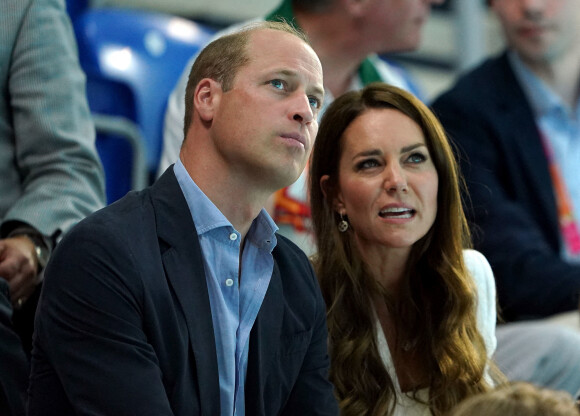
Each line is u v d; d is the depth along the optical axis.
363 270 9.50
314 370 7.80
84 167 9.70
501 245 13.54
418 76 20.41
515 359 11.50
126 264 6.75
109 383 6.58
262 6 18.89
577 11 14.92
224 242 7.24
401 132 9.30
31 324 8.82
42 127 9.56
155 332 6.78
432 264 9.52
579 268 13.45
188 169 7.35
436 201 9.45
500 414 5.27
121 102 14.77
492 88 14.77
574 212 14.72
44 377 6.90
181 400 6.81
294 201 12.23
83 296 6.68
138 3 17.75
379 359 9.19
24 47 9.75
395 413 9.15
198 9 18.48
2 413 7.94
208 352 6.94
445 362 9.20
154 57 15.34
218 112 7.21
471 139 14.36
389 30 12.99
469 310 9.43
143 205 7.17
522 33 14.91
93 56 14.78
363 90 9.61
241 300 7.32
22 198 9.37
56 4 10.12
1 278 8.34
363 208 9.27
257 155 7.05
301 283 7.73
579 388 11.29
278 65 7.19
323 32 12.97
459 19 19.42
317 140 9.67
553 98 14.91
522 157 14.37
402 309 9.58
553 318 13.27
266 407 7.34
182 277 6.97
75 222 9.32
